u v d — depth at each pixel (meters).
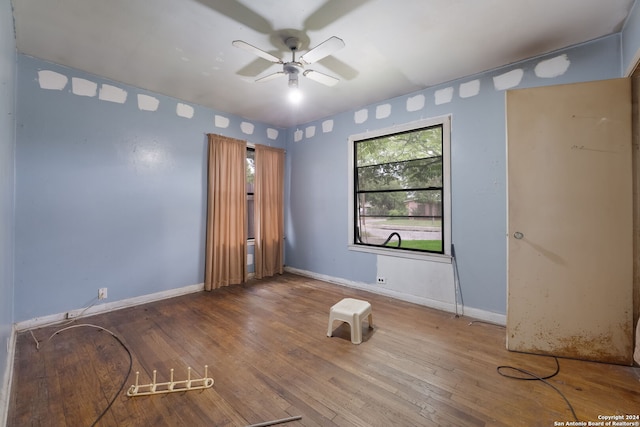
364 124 3.96
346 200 4.21
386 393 1.78
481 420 1.54
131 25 2.21
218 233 4.08
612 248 2.06
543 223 2.21
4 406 1.54
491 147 2.91
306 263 4.80
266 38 2.38
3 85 1.67
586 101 2.09
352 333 2.43
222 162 4.10
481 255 2.98
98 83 3.09
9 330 2.12
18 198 2.63
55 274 2.84
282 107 4.05
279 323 2.86
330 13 2.07
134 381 1.90
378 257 3.82
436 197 3.52
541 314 2.22
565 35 2.33
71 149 2.93
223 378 1.94
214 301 3.52
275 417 1.58
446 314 3.11
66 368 2.04
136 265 3.39
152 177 3.52
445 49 2.54
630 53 2.08
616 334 2.06
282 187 5.01
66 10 2.04
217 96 3.65
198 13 2.07
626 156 2.02
